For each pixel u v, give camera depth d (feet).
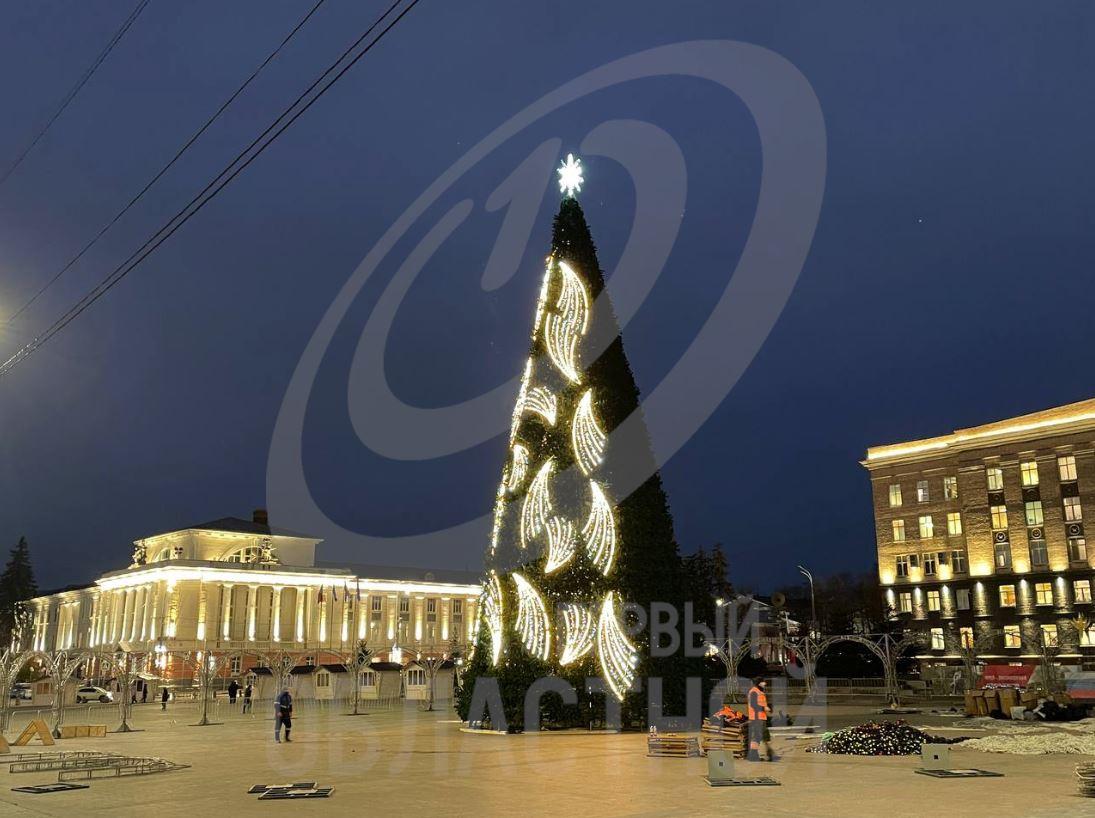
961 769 65.21
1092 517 259.39
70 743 110.42
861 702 162.61
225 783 66.18
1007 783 58.49
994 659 269.64
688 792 55.98
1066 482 265.95
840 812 47.67
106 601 427.33
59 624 467.93
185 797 59.06
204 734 123.24
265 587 390.83
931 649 283.59
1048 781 59.36
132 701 230.68
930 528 294.87
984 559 278.05
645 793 55.88
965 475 286.66
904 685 196.44
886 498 306.96
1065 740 83.66
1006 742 82.89
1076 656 250.57
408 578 433.48
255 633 383.04
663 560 100.94
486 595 107.24
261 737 115.03
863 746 76.84
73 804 56.80
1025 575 268.41
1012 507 274.98
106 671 352.28
